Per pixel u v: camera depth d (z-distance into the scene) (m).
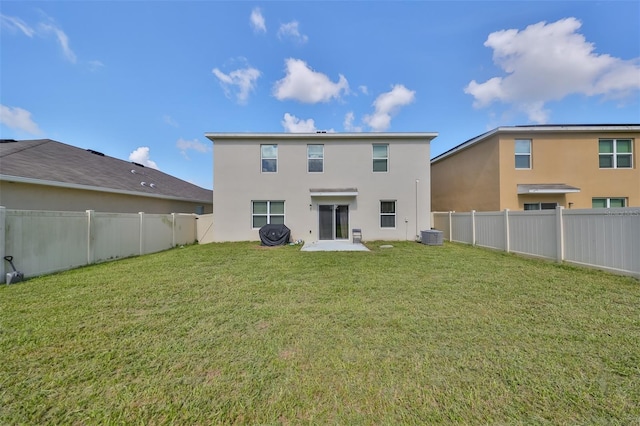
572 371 2.38
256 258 8.56
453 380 2.28
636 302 4.13
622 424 1.78
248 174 13.40
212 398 2.10
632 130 11.87
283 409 1.98
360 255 8.93
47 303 4.31
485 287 5.04
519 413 1.91
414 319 3.58
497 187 12.28
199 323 3.52
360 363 2.56
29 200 8.71
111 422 1.87
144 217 10.07
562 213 7.07
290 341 3.02
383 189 13.41
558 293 4.63
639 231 5.30
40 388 2.22
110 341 3.03
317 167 13.53
